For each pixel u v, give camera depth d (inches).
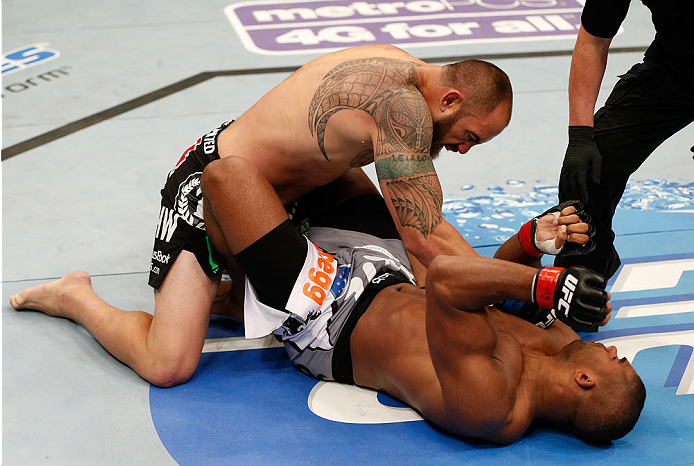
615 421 77.2
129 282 115.0
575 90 94.3
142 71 195.6
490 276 68.6
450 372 74.6
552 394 79.4
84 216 132.8
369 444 82.3
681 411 86.0
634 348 97.0
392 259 95.1
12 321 107.0
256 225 85.8
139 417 88.0
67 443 84.0
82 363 98.2
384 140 81.2
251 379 94.7
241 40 215.6
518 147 154.3
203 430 85.7
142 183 143.6
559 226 84.7
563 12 231.5
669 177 139.5
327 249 98.2
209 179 86.1
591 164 92.0
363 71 84.7
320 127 86.7
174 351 91.3
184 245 92.7
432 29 219.8
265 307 88.8
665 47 92.5
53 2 249.1
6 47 212.4
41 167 149.6
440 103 83.4
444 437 83.0
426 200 80.0
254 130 93.9
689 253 116.3
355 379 90.6
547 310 88.7
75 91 184.5
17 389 92.9
